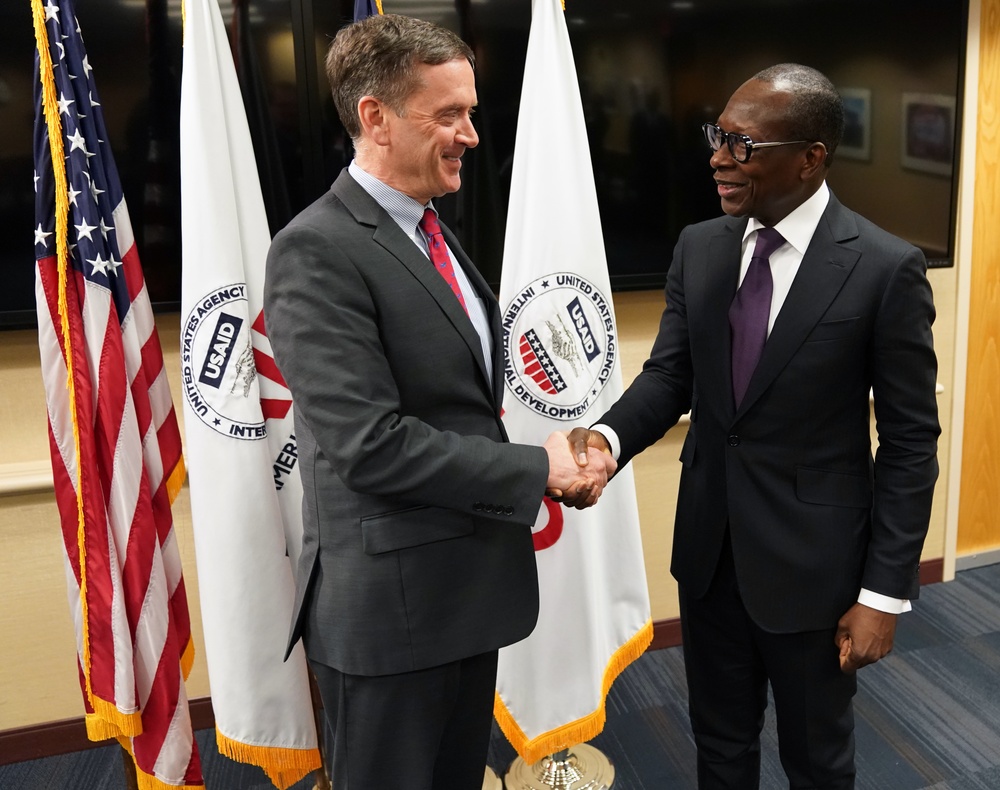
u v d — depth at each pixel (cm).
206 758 232
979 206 280
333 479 131
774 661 152
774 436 143
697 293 152
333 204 127
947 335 288
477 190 227
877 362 137
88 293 173
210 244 176
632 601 219
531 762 206
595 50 226
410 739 135
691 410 163
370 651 130
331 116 213
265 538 185
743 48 235
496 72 221
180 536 232
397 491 122
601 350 205
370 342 122
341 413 118
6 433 221
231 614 185
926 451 137
